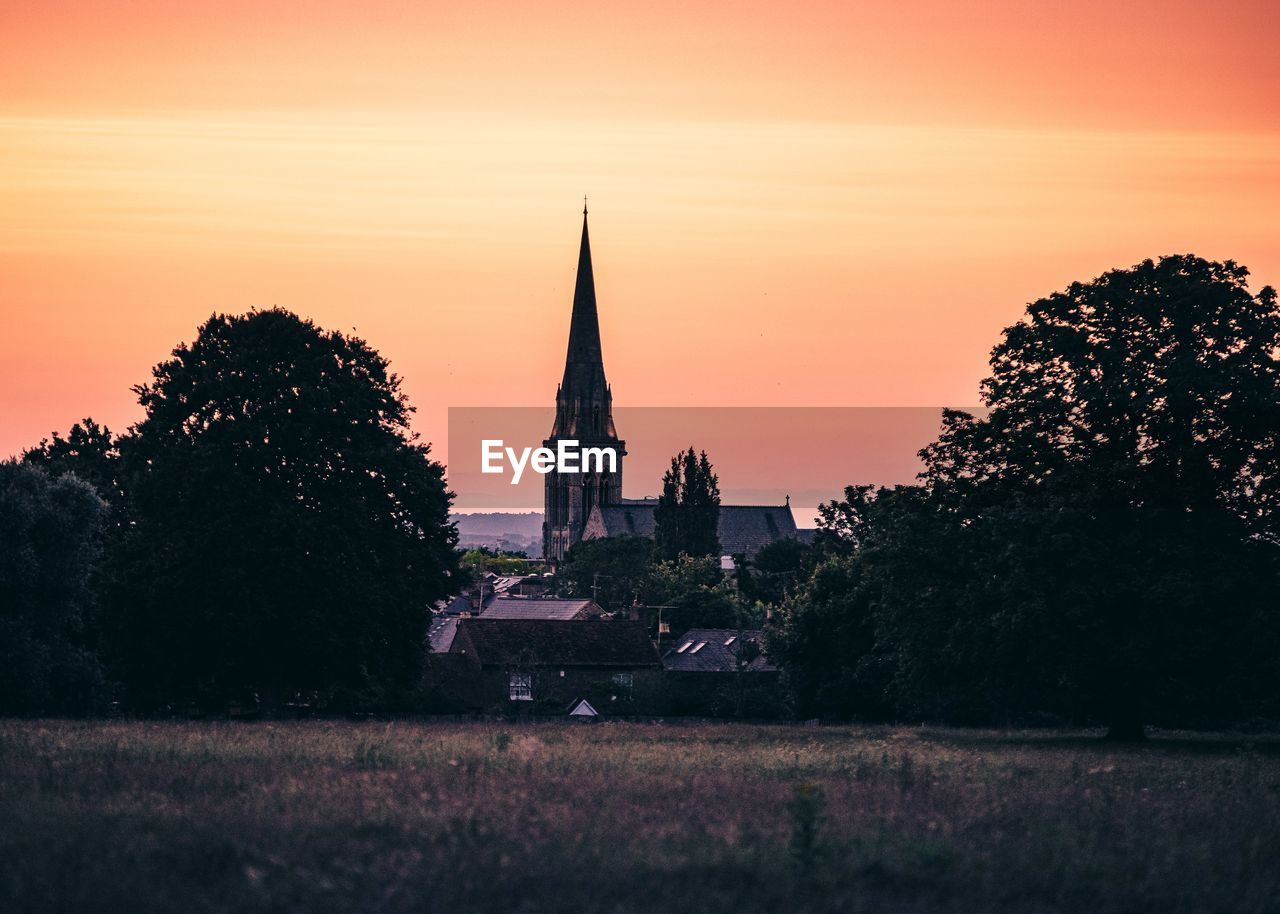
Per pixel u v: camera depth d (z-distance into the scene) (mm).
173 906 20938
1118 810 33094
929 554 78625
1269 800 36062
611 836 27016
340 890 22000
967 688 77375
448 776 36906
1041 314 78375
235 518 81625
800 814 25969
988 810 32000
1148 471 73000
